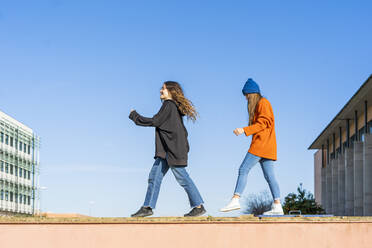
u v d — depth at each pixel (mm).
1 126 73000
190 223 6836
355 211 39938
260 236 6859
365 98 40344
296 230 6914
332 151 56844
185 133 7957
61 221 6801
